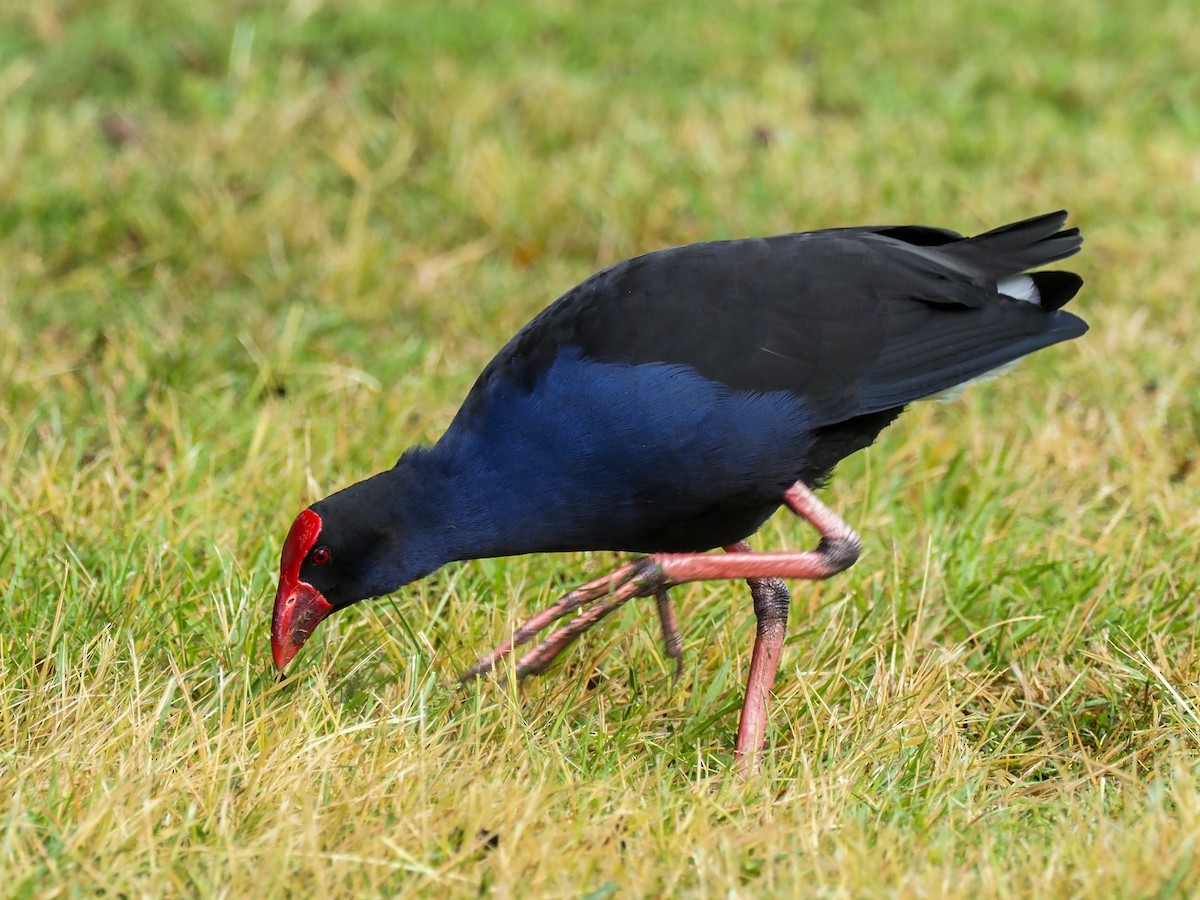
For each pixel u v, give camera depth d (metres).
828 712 8.29
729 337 8.01
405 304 13.11
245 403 11.30
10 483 9.99
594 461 7.84
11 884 6.21
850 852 6.66
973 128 15.86
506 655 8.48
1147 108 16.64
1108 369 12.06
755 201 14.30
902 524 10.34
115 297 12.98
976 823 7.25
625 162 14.66
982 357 8.46
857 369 8.23
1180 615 9.25
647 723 8.33
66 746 7.15
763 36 17.53
